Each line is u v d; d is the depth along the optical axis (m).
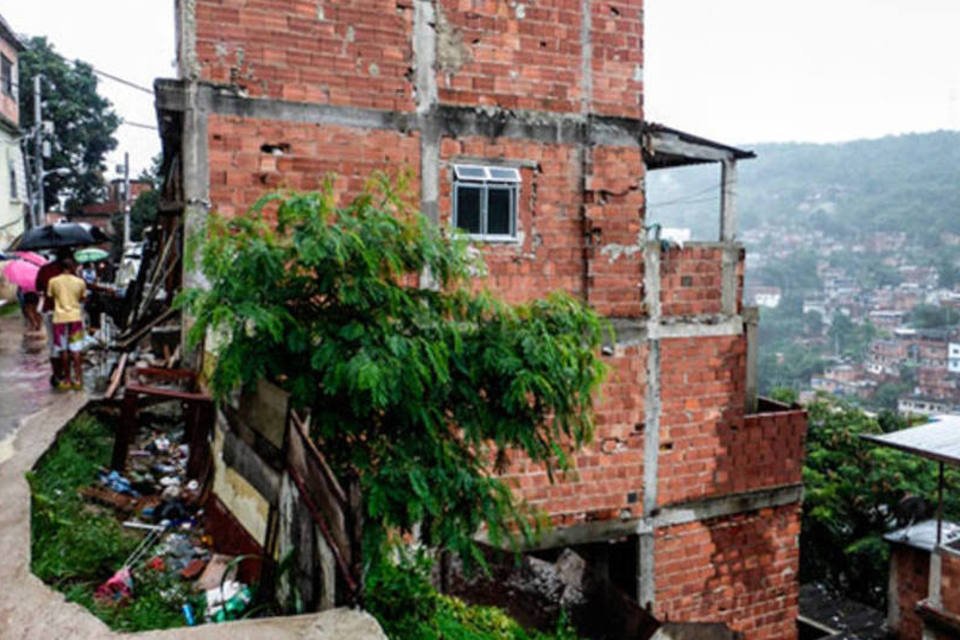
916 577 13.05
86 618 3.95
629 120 8.29
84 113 32.66
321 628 3.65
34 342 12.66
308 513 4.07
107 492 6.52
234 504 5.27
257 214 5.02
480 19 7.66
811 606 14.95
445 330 4.65
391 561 5.19
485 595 6.40
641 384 8.23
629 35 8.28
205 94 6.78
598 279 8.12
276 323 4.18
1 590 4.22
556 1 7.94
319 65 7.14
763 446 8.85
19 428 7.18
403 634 4.47
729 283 8.73
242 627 3.71
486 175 7.70
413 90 7.46
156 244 9.96
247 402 4.96
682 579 8.46
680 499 8.44
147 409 8.75
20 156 24.33
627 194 8.28
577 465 7.91
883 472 14.91
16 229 23.52
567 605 6.61
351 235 4.29
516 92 7.83
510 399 4.74
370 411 4.56
